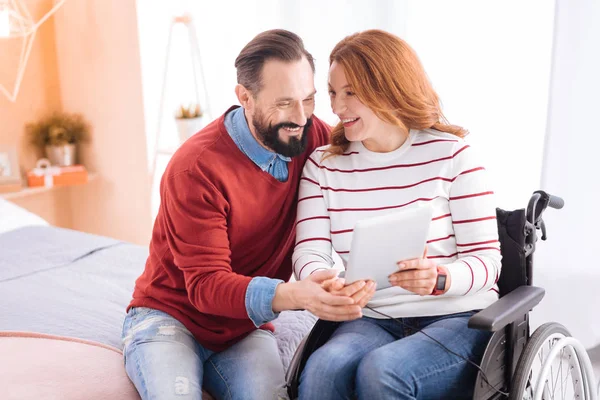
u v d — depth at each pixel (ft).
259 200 5.21
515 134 7.57
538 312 7.41
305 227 5.22
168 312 5.28
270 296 4.66
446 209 5.01
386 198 5.04
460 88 7.74
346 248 5.13
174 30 10.25
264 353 5.17
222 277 4.83
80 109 11.21
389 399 4.25
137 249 7.89
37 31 10.83
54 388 4.87
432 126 5.19
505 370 4.71
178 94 10.46
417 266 4.42
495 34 7.47
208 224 4.96
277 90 4.81
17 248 7.80
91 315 6.15
